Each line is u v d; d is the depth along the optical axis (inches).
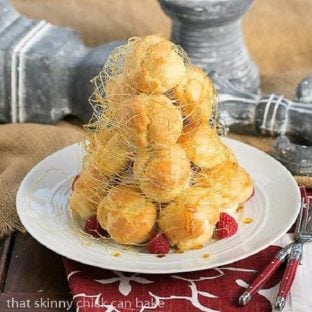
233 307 30.1
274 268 31.2
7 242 34.7
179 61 31.5
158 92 31.2
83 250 31.5
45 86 45.8
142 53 31.4
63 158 36.6
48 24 48.1
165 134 31.0
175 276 31.5
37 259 33.5
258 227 32.6
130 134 31.2
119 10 57.9
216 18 45.8
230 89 43.6
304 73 50.8
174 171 31.2
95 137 33.1
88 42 54.8
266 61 54.4
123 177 32.5
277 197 34.2
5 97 46.3
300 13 57.1
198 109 31.9
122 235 31.4
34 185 35.1
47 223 33.1
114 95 31.9
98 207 32.3
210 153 32.3
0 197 36.8
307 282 30.9
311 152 39.2
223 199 32.6
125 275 31.6
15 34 46.8
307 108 42.3
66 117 47.8
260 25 56.1
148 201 31.8
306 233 33.1
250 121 42.9
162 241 31.4
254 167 36.0
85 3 58.9
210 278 31.4
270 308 30.0
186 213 31.3
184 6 45.6
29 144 42.0
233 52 47.7
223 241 31.9
